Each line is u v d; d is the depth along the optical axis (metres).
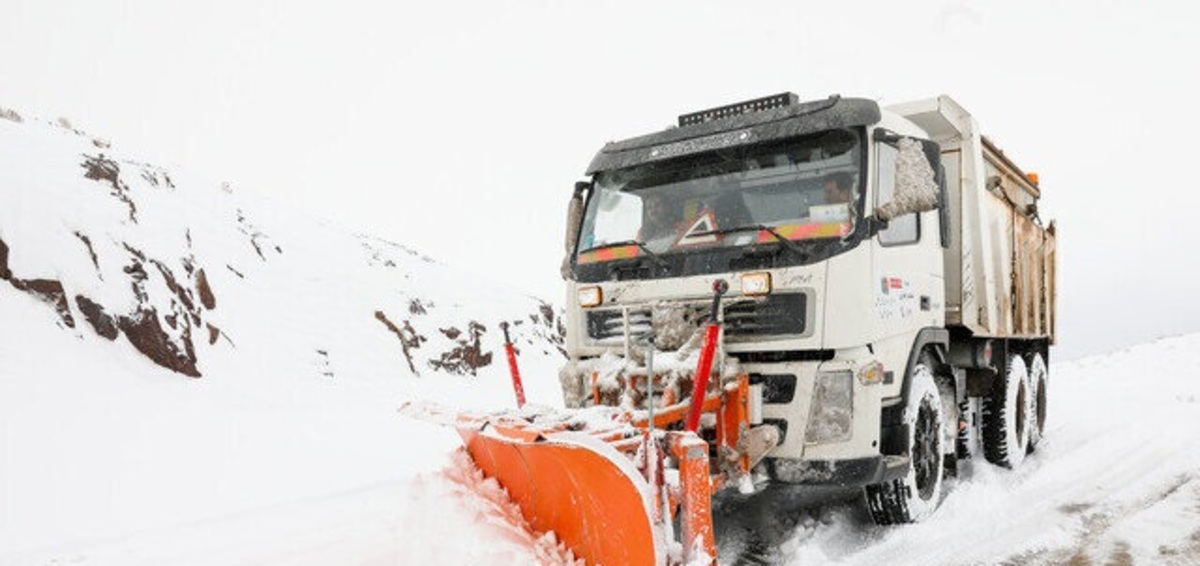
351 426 10.06
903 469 4.89
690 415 3.85
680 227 5.14
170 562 4.96
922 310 5.43
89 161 13.55
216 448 8.23
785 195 4.89
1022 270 7.99
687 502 3.15
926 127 6.73
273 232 16.89
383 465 8.12
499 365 16.55
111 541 5.44
